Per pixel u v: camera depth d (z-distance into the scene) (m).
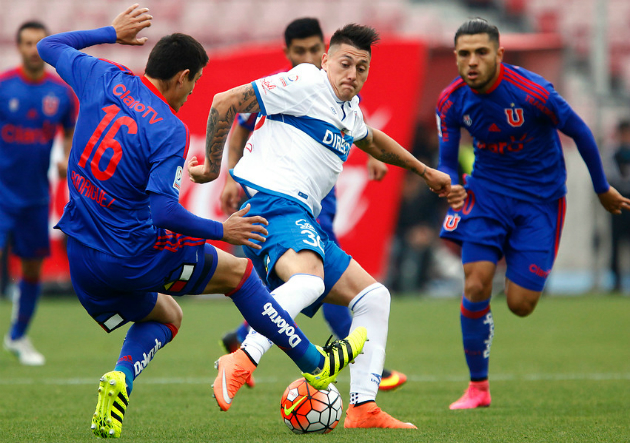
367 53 13.83
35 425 13.74
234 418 14.76
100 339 30.06
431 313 38.94
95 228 12.09
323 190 14.16
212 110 13.20
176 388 18.97
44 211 25.05
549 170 17.81
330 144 13.81
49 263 45.59
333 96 13.83
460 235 17.59
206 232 11.70
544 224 17.70
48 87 25.45
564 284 53.34
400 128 45.38
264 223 12.14
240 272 12.49
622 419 14.41
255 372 22.27
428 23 63.38
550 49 53.12
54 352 26.41
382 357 13.87
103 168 11.95
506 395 17.83
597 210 52.41
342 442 11.83
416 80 45.41
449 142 17.94
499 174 17.73
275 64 45.72
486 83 16.86
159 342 13.12
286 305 12.60
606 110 57.59
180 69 12.32
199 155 44.53
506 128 17.23
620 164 46.41
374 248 44.16
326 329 32.97
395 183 44.44
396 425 13.51
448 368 22.81
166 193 11.48
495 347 27.58
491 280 16.97
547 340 29.55
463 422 14.16
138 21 14.46
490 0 64.75
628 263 55.22
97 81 12.55
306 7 65.12
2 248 24.62
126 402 12.02
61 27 66.19
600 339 29.83
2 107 24.94
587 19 63.66
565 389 18.64
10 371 21.89
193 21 65.56
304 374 12.66
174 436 12.62
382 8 64.69
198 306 45.47
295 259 13.17
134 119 11.98
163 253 12.05
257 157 13.97
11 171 24.84
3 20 66.31
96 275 12.19
